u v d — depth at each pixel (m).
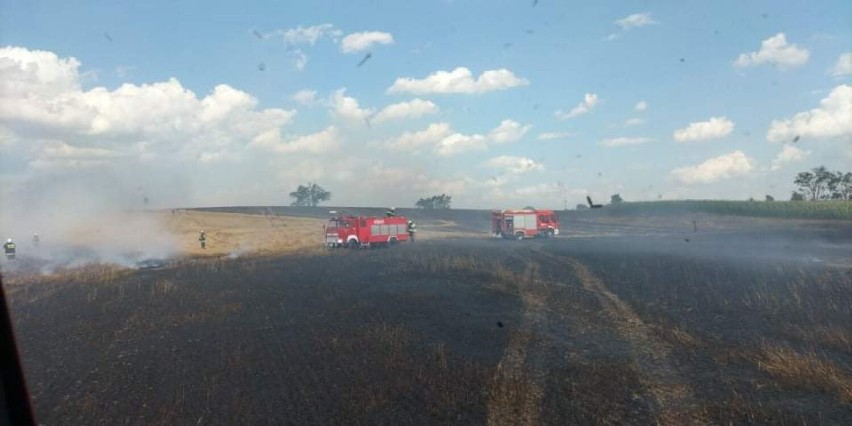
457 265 30.59
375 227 47.06
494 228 57.25
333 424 9.17
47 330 16.31
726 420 9.51
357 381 11.23
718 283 23.45
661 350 13.86
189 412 9.68
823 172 84.19
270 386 11.01
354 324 16.41
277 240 53.75
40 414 9.64
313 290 23.03
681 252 36.38
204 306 19.70
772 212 75.75
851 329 15.49
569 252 38.34
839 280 23.03
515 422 9.37
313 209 94.19
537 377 11.72
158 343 14.57
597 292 22.23
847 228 55.56
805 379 11.40
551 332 15.72
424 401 10.19
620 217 85.81
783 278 24.19
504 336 15.18
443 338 14.85
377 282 25.11
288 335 15.14
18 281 27.00
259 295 21.95
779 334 15.24
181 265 34.22
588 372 12.03
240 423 9.20
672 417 9.63
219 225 66.19
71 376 11.84
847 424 9.27
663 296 20.95
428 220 85.69
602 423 9.37
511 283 24.41
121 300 21.17
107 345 14.46
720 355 13.23
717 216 79.69
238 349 13.77
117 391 10.82
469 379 11.38
